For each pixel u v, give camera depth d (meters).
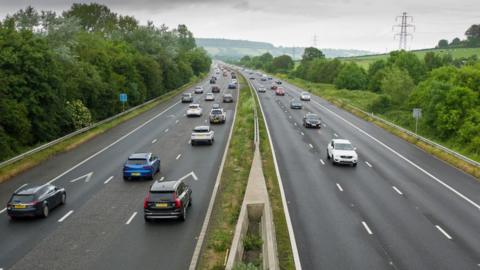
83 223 22.80
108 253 19.08
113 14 135.12
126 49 89.00
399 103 84.06
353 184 30.22
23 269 17.62
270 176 31.97
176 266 17.83
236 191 27.98
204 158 37.81
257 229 22.81
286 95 101.75
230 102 83.19
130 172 30.75
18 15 63.44
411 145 45.53
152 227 22.17
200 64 165.50
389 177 32.31
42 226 22.38
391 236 20.89
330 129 54.59
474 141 48.25
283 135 49.41
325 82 153.50
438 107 57.38
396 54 122.81
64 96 49.31
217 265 17.28
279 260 18.11
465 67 62.88
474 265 17.84
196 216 23.73
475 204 26.17
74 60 56.38
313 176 32.22
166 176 32.09
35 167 35.16
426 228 22.03
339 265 17.72
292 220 23.00
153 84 83.19
